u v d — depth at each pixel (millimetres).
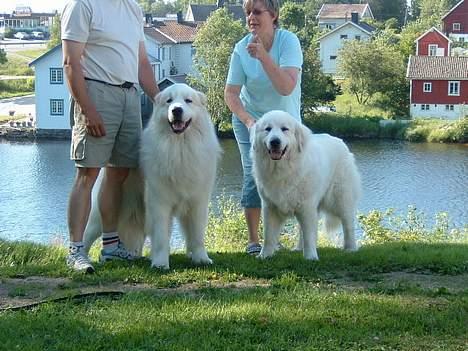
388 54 41031
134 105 5215
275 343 3711
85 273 4848
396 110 39312
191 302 4219
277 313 4039
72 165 25109
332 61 53906
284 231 7598
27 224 16000
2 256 5629
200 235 5203
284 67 5527
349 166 5879
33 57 68438
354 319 3973
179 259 5285
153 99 5215
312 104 36094
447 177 21953
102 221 5363
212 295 4359
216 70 35562
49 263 5293
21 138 34250
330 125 34000
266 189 5316
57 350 3686
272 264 5066
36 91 34469
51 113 34438
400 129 32625
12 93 51062
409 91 39812
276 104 5691
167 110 4961
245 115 5637
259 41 5590
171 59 48000
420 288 4473
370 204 18062
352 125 33625
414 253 5402
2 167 24703
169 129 4992
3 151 29500
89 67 5035
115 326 3906
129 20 5188
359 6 73500
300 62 5594
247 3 5594
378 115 38000
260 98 5715
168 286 4625
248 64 5688
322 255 5469
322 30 63156
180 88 5020
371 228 8289
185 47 48750
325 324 3914
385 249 5750
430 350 3686
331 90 39531
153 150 5020
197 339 3754
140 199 5398
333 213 5914
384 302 4199
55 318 3998
